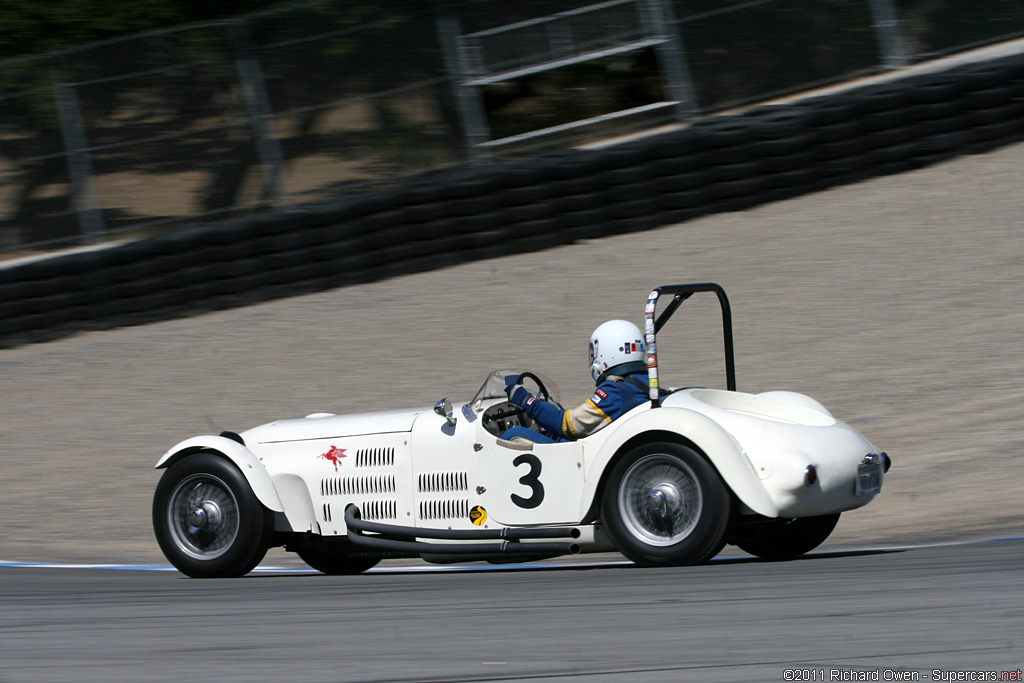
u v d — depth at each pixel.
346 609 16.78
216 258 51.19
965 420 32.69
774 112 53.34
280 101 54.94
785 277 45.69
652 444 19.97
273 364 44.47
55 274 51.16
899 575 17.19
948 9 57.41
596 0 56.50
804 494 19.81
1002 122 53.94
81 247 54.47
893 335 39.66
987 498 27.00
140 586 21.61
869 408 34.53
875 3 57.03
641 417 20.22
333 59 55.25
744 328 42.06
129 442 38.91
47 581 23.22
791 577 17.56
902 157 53.31
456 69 55.41
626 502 20.25
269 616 16.36
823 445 20.59
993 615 13.52
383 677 11.66
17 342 50.97
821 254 47.06
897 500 28.16
